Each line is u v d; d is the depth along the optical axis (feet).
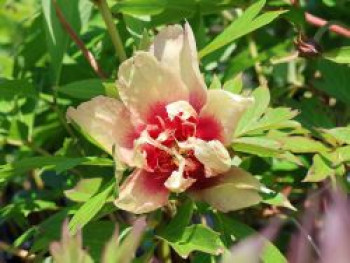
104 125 1.25
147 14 1.57
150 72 1.23
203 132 1.21
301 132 1.36
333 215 0.93
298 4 1.60
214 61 1.62
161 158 1.21
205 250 1.17
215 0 1.59
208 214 1.46
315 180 1.31
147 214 1.29
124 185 1.20
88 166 1.59
